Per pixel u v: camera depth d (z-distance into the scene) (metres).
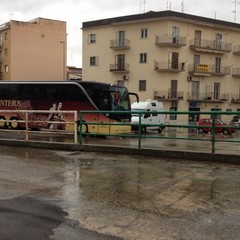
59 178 8.26
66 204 6.29
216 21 56.12
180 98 53.81
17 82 25.00
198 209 6.08
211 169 9.44
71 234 4.93
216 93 58.12
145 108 32.81
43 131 15.62
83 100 22.75
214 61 57.72
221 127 10.95
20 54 63.97
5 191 7.10
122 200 6.55
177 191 7.18
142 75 53.81
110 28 55.97
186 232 5.07
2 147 13.72
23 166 9.68
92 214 5.78
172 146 15.88
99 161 10.54
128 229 5.16
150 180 8.09
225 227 5.27
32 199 6.55
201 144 17.55
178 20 52.44
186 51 54.28
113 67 55.84
